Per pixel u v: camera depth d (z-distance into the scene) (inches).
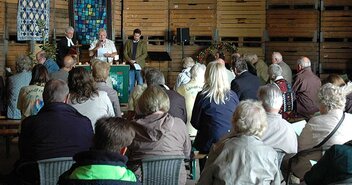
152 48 615.5
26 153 204.5
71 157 197.8
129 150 212.7
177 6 612.1
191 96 306.0
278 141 217.8
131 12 614.2
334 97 222.7
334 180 171.0
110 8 594.6
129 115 258.2
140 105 214.1
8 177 227.1
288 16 602.9
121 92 426.9
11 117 362.6
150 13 613.0
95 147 145.4
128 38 615.8
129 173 141.9
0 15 536.1
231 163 164.6
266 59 609.3
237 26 608.4
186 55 612.1
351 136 220.5
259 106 173.0
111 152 139.6
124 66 426.0
